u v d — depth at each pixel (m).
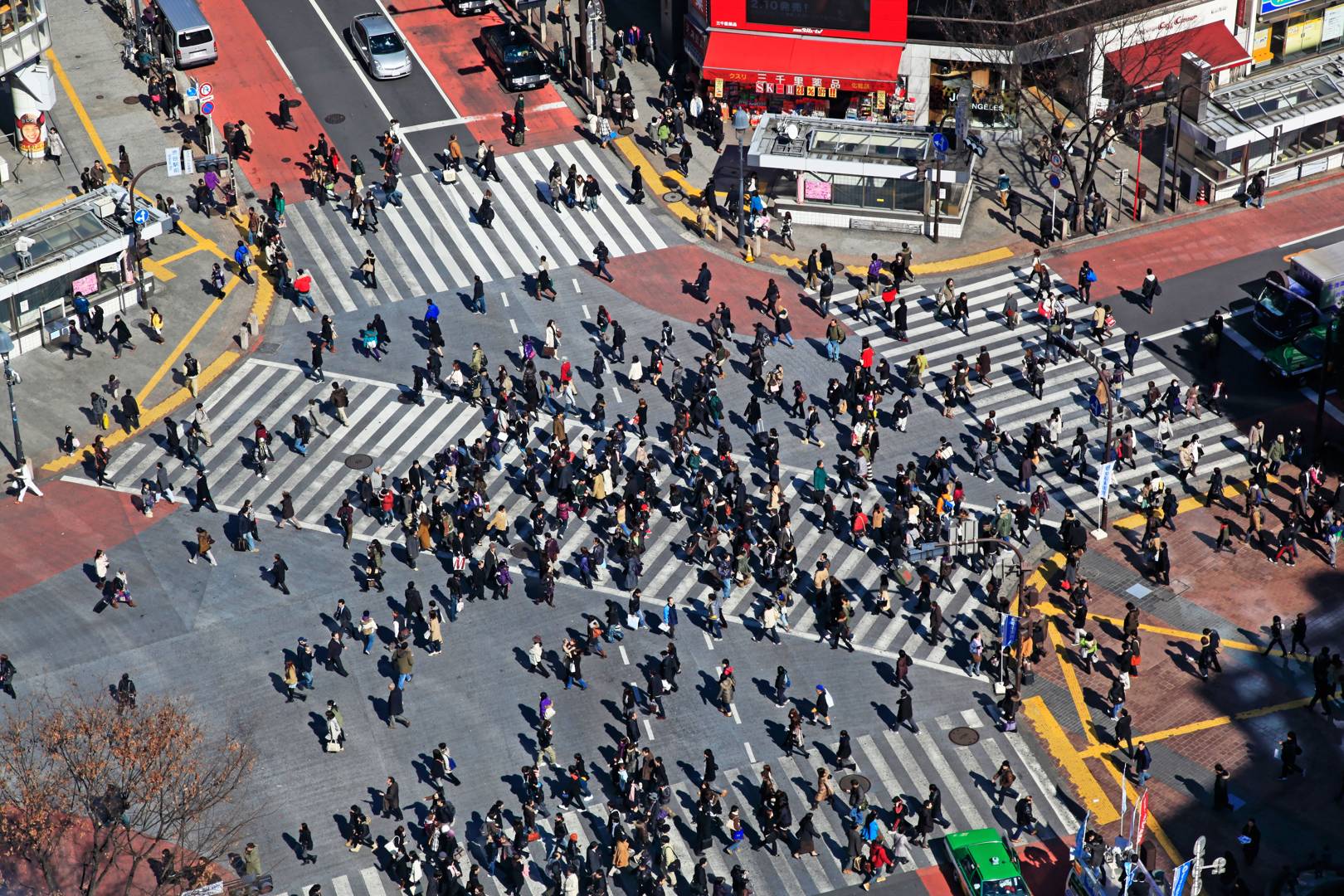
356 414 77.38
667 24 99.50
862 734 63.50
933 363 79.88
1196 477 73.94
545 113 95.56
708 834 59.00
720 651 66.62
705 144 93.56
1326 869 57.62
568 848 58.75
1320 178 90.31
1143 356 80.06
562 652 66.62
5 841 57.03
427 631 67.56
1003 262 85.81
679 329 81.88
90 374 79.12
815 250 86.81
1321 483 72.50
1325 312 79.44
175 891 57.09
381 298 83.75
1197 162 88.69
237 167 91.50
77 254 80.00
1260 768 62.50
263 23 102.19
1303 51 94.94
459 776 62.09
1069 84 92.88
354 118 95.06
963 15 89.19
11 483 73.44
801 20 92.06
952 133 89.25
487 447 74.00
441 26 102.38
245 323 81.31
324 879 58.72
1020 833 60.03
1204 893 58.31
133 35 100.69
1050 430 74.56
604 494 72.25
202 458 75.19
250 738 63.19
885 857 58.31
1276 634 65.69
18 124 90.25
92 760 57.56
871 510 72.19
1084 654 65.88
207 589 69.06
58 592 68.88
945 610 68.31
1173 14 91.31
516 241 87.19
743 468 74.56
